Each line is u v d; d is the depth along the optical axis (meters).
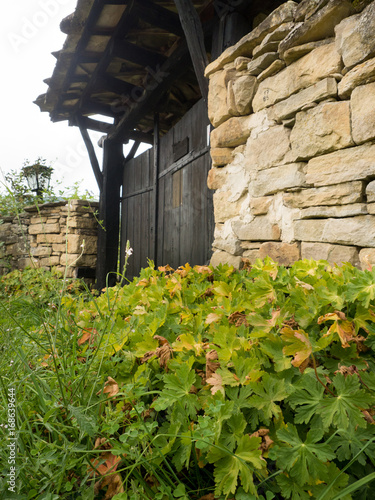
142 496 0.87
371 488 0.82
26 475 0.94
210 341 1.24
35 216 6.55
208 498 0.86
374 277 1.03
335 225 1.85
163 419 1.06
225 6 3.18
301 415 0.86
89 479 0.91
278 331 1.06
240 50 2.47
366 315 1.03
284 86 2.13
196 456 0.91
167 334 1.32
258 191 2.32
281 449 0.81
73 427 0.97
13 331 1.59
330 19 1.86
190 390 1.04
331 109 1.85
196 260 4.13
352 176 1.77
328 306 1.14
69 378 1.17
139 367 1.12
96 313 1.65
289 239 2.11
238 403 0.93
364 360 1.00
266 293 1.30
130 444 0.93
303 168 2.04
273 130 2.21
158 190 5.31
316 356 1.04
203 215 3.95
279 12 2.16
